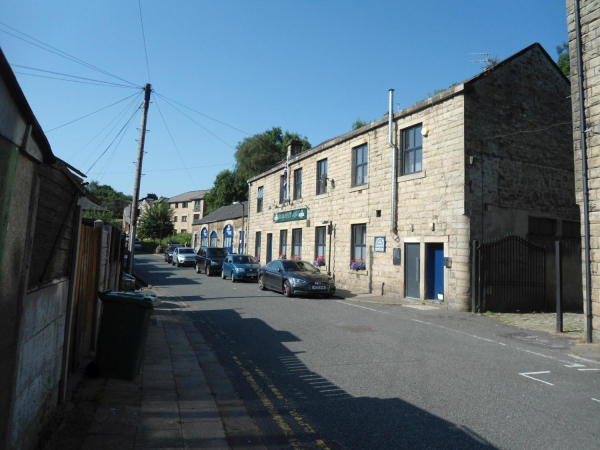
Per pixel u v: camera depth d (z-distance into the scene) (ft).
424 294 46.75
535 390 17.98
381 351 24.62
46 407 12.37
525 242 44.39
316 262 67.21
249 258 76.28
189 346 25.63
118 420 13.88
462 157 42.98
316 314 37.83
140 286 59.21
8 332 8.80
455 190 43.47
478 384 18.71
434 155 46.42
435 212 45.83
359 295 53.42
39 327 11.30
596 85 28.71
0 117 7.67
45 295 11.78
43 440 11.94
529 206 47.11
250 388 18.16
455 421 14.64
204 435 13.29
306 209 72.90
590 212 28.58
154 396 16.55
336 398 16.96
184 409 15.43
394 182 51.78
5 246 8.42
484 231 43.39
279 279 53.47
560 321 31.19
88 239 19.63
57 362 13.56
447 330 31.35
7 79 7.56
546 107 50.21
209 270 85.46
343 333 29.68
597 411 15.65
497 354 24.27
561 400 16.78
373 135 56.70
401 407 15.96
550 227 49.24
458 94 44.01
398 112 51.75
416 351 24.68
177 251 117.80
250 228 100.53
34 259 10.61
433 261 47.06
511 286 43.16
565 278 48.16
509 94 47.09
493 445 12.84
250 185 102.63
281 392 17.70
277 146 179.22
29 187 9.66
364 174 59.00
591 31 29.25
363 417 15.02
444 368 21.22
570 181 51.39
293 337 28.37
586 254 28.32
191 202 261.24
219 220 132.16
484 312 40.98
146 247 200.54
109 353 18.07
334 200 64.85
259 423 14.48
